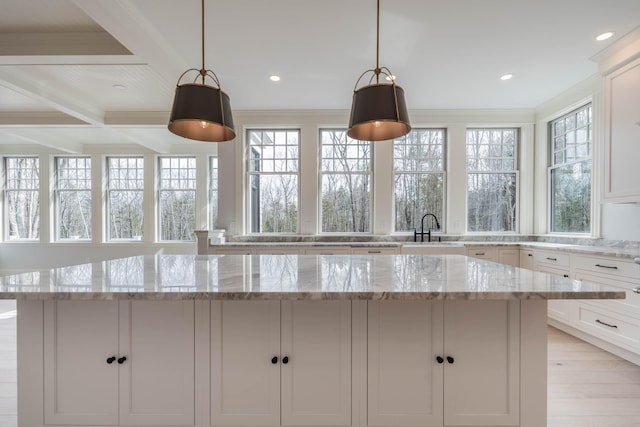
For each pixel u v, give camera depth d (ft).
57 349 4.25
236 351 4.27
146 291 3.35
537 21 7.23
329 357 4.26
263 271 4.68
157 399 4.29
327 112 13.37
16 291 3.36
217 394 4.28
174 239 19.07
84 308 4.26
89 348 4.26
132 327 4.28
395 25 7.37
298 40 7.98
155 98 11.44
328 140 14.02
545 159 12.79
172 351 4.28
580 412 5.73
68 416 4.26
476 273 4.44
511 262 11.91
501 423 4.21
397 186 13.85
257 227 14.11
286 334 4.25
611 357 8.01
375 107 4.63
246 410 4.28
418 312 4.25
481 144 13.79
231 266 5.21
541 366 4.19
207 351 4.27
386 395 4.26
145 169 18.74
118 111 12.85
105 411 4.28
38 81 9.78
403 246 11.94
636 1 6.53
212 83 10.44
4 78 8.87
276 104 12.59
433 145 13.88
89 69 9.04
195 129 5.68
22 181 19.24
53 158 19.11
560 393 6.36
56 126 13.50
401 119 4.66
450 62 9.15
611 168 8.37
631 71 7.83
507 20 7.19
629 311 7.42
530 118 13.19
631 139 7.84
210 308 4.27
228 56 8.75
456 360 4.24
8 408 5.93
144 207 18.71
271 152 14.14
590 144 10.80
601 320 8.20
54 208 19.04
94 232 18.70
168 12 6.77
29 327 4.24
